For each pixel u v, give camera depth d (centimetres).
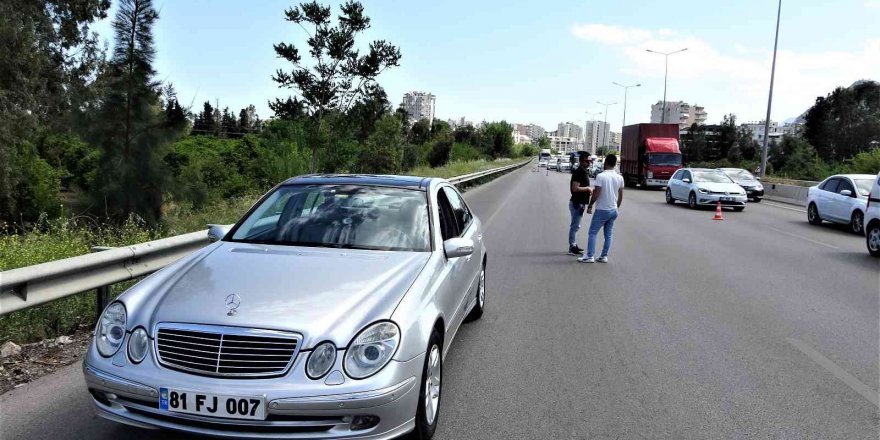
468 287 557
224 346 322
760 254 1198
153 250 605
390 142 2833
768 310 741
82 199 1117
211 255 423
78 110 1143
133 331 338
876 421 428
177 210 1248
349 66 1703
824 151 7825
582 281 894
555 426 411
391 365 332
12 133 1703
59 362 496
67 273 502
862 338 628
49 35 2141
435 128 6103
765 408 447
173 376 320
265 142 2078
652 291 837
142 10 1149
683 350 579
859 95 8000
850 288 882
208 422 316
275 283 367
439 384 408
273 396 312
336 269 393
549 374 508
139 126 1153
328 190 511
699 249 1245
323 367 321
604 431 405
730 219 1928
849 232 1634
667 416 431
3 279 443
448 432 399
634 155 3747
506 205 2200
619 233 1480
